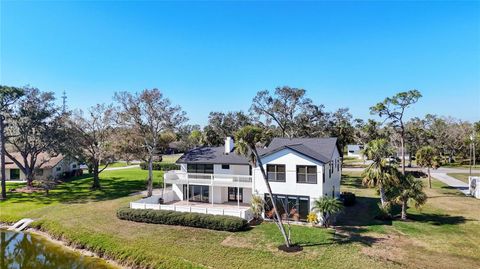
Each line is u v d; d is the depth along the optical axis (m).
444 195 40.00
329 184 30.52
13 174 57.28
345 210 32.56
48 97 47.00
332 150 31.98
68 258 23.50
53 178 52.59
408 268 18.59
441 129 83.44
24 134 46.28
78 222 29.55
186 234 25.50
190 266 19.55
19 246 26.00
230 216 27.17
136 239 24.66
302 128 53.72
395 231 25.42
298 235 24.53
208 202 35.88
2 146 42.53
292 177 28.50
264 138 40.88
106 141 46.75
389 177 28.42
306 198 28.05
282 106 52.78
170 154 107.50
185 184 37.09
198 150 39.00
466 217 29.47
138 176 60.78
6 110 43.66
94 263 22.48
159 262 20.64
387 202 29.20
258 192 29.64
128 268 21.30
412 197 28.03
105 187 48.97
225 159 35.09
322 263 19.45
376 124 69.12
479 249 21.45
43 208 35.47
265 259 20.23
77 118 47.41
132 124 41.12
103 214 32.09
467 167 72.94
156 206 31.28
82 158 49.38
